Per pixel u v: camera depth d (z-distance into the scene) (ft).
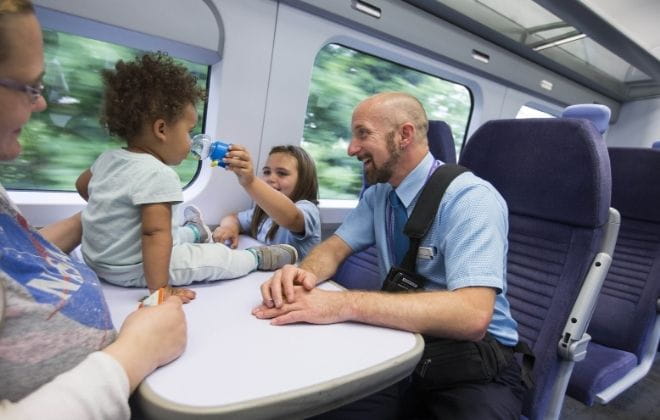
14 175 4.63
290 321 2.61
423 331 2.80
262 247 3.91
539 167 4.16
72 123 4.80
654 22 8.91
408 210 3.93
